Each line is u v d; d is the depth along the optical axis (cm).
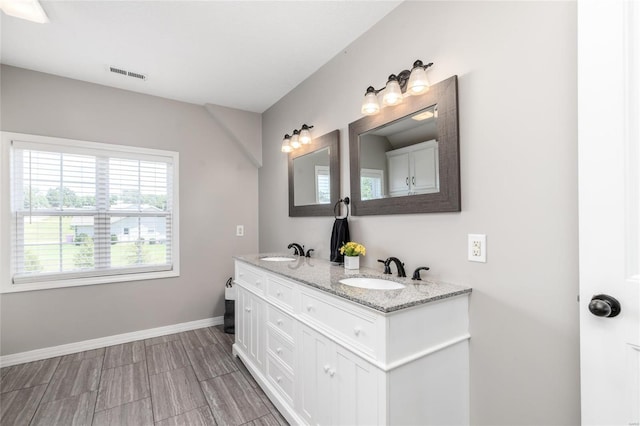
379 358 115
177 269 312
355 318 128
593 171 94
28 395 199
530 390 121
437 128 153
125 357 254
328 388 143
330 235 242
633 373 87
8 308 241
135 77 266
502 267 130
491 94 133
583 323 97
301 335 164
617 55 89
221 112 331
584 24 96
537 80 119
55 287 257
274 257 262
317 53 230
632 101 87
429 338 127
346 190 221
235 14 185
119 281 284
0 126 238
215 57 235
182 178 318
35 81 252
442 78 153
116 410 184
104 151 280
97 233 277
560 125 112
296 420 165
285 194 306
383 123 185
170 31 202
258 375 211
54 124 258
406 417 119
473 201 140
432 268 158
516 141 125
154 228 306
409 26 172
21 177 247
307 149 265
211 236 334
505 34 128
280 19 190
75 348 264
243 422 174
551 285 115
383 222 190
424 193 160
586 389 96
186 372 229
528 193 121
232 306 316
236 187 351
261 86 285
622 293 88
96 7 178
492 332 133
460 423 139
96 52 227
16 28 196
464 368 140
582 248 97
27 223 249
